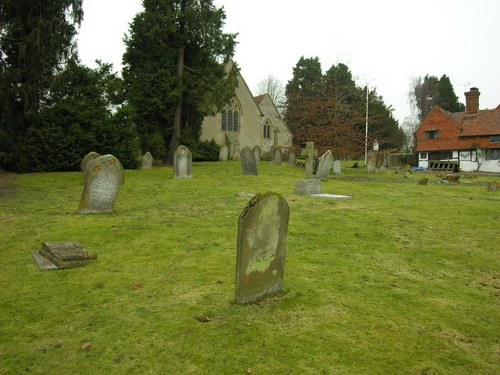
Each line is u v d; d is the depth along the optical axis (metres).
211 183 17.80
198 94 30.58
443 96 75.44
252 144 52.72
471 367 3.73
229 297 5.12
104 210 10.57
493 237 8.66
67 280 5.75
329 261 6.74
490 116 47.91
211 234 8.34
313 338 4.14
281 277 5.35
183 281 5.70
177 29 30.02
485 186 19.38
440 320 4.68
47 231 8.45
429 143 51.12
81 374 3.48
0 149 22.92
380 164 31.28
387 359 3.80
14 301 5.02
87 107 24.94
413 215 10.80
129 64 31.17
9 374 3.47
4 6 22.92
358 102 42.38
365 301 5.14
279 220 5.22
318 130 30.12
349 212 10.90
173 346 3.94
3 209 11.20
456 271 6.57
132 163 26.14
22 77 23.77
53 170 24.19
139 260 6.66
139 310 4.74
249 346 3.95
